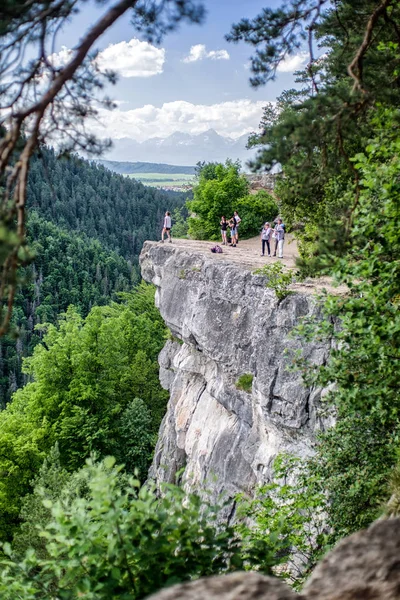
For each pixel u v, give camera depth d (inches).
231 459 794.8
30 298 5246.1
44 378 1454.2
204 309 842.2
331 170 298.8
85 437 1378.0
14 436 1298.0
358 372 328.8
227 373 811.4
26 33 193.9
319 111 253.0
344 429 412.2
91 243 7027.6
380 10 242.7
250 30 280.8
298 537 394.3
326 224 366.9
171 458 1095.0
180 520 242.2
